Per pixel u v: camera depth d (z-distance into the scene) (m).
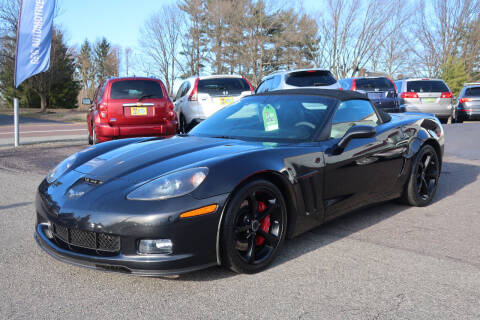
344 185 3.21
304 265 2.70
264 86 10.52
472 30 42.34
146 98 7.42
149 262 2.25
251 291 2.34
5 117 25.62
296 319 2.04
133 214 2.25
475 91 14.11
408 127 3.98
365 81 11.62
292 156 2.82
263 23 40.69
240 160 2.55
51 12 8.53
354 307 2.15
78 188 2.53
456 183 5.16
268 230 2.70
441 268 2.64
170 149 2.90
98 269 2.36
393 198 3.89
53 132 13.42
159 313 2.10
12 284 2.42
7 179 5.38
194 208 2.29
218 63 44.50
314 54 38.72
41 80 36.25
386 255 2.86
